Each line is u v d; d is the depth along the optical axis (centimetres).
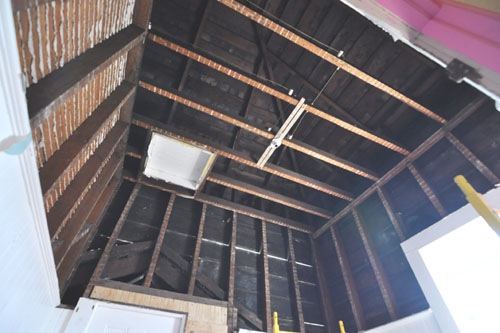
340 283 374
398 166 336
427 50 60
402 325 263
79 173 218
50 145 156
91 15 152
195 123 368
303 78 336
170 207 366
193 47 258
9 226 96
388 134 347
